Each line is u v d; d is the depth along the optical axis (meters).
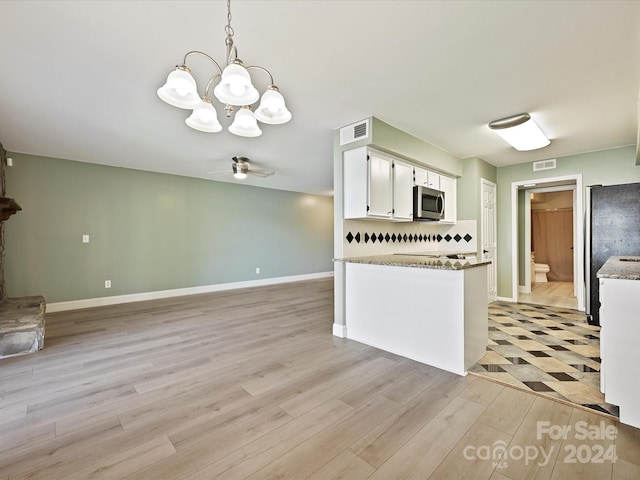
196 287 5.94
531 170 4.73
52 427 1.70
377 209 3.20
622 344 1.73
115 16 1.61
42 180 4.34
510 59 2.05
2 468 1.39
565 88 2.44
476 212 4.46
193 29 1.72
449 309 2.41
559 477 1.33
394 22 1.68
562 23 1.69
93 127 3.25
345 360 2.63
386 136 3.18
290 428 1.68
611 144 3.88
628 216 3.46
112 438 1.60
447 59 2.05
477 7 1.57
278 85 2.38
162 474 1.36
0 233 3.71
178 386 2.17
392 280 2.80
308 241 8.05
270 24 1.69
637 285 1.69
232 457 1.46
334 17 1.64
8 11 1.56
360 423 1.73
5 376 2.33
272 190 7.24
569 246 7.12
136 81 2.30
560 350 2.82
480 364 2.52
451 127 3.29
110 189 4.93
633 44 1.87
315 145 3.94
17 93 2.48
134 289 5.17
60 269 4.48
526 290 5.84
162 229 5.50
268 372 2.40
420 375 2.33
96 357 2.71
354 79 2.30
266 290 6.28
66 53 1.94
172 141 3.74
